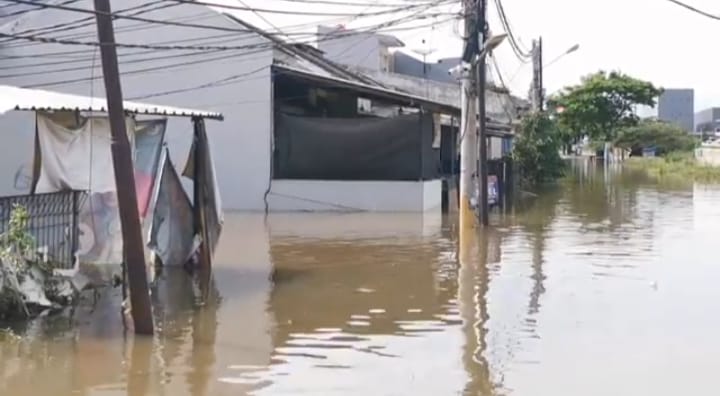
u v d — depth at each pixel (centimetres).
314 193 2134
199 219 1234
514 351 775
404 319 915
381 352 774
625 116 6400
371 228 1784
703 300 1011
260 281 1148
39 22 2205
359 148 2117
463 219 1748
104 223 1102
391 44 3906
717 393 650
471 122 1755
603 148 6662
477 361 740
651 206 2481
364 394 645
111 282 1092
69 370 712
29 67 2228
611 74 6344
